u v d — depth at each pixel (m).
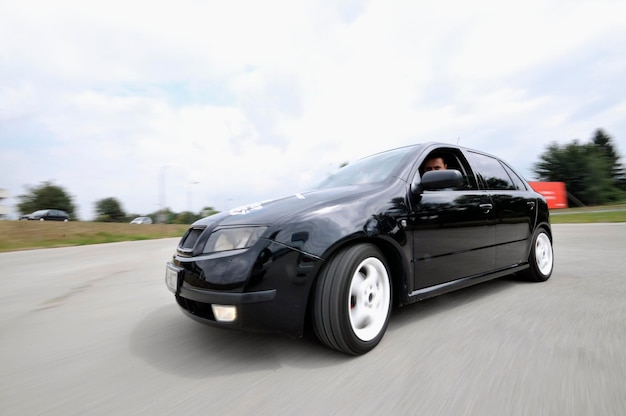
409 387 1.58
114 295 3.77
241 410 1.44
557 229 11.51
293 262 1.80
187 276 1.93
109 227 19.94
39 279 4.99
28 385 1.73
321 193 2.30
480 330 2.28
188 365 1.89
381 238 2.07
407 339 2.15
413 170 2.52
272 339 2.21
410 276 2.25
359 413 1.39
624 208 24.34
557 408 1.38
